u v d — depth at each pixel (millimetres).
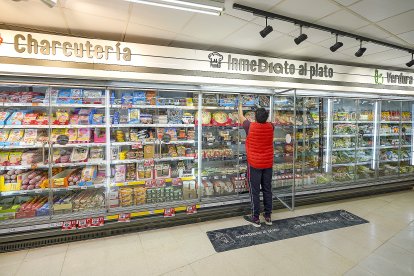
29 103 2980
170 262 2602
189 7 2328
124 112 3498
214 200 3670
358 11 2660
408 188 5293
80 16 2674
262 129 3422
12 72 2738
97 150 3387
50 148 3059
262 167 3434
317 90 4594
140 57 3375
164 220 3426
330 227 3432
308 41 3609
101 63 3201
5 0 2311
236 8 2498
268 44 3730
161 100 3568
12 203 3193
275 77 4242
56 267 2514
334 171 5090
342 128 5102
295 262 2598
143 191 3459
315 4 2490
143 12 2582
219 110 4105
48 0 2061
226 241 3035
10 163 3020
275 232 3279
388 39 3604
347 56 4438
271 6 2533
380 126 5461
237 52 4031
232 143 4094
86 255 2734
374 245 2951
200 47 3826
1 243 2791
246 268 2494
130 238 3121
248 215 3805
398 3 2465
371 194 4883
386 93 5035
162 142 3537
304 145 4477
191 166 3908
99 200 3293
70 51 3068
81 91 3232
